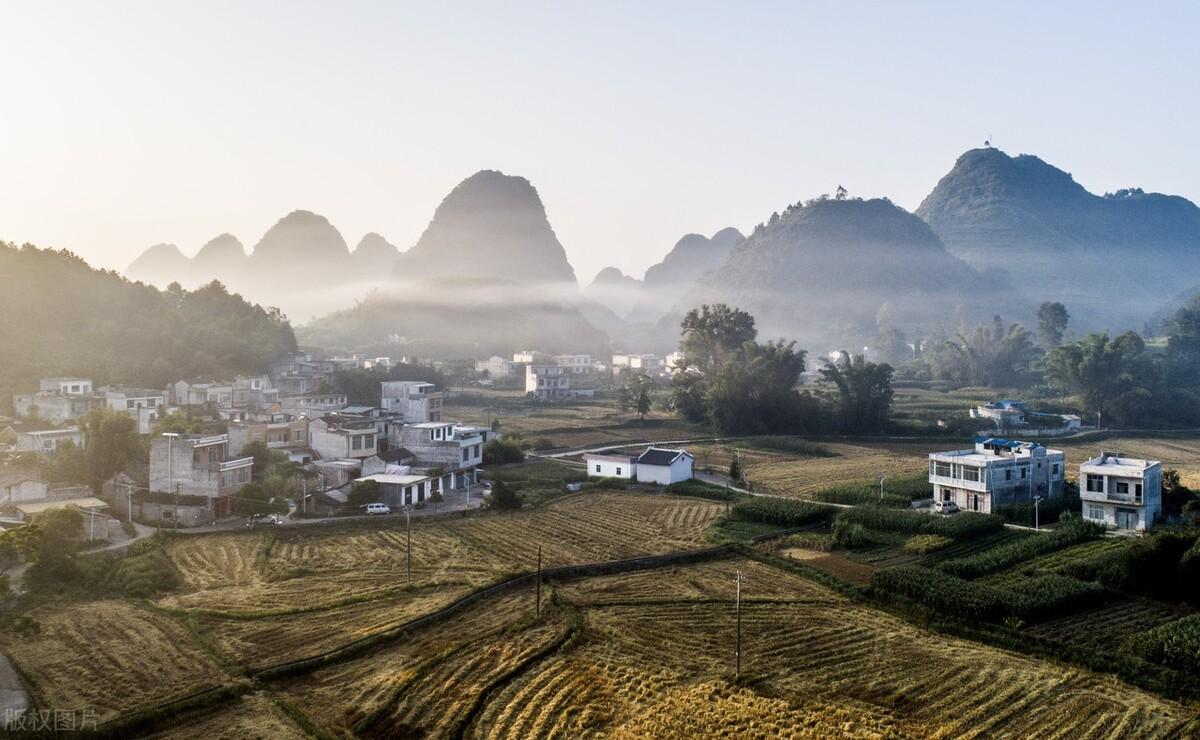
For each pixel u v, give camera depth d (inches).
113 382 5782.5
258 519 3331.7
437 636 2198.6
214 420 4672.7
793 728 1717.5
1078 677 1982.0
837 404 6520.7
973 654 2114.9
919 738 1690.5
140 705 1753.2
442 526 3356.3
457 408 7519.7
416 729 1705.2
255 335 7583.7
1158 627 2172.7
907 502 3762.3
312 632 2185.0
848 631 2274.9
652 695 1866.4
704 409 6702.8
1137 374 7347.4
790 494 4175.7
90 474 3528.5
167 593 2496.3
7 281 6756.9
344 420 4466.0
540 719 1747.0
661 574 2802.7
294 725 1716.3
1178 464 5221.5
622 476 4443.9
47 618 2256.4
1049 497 3740.2
